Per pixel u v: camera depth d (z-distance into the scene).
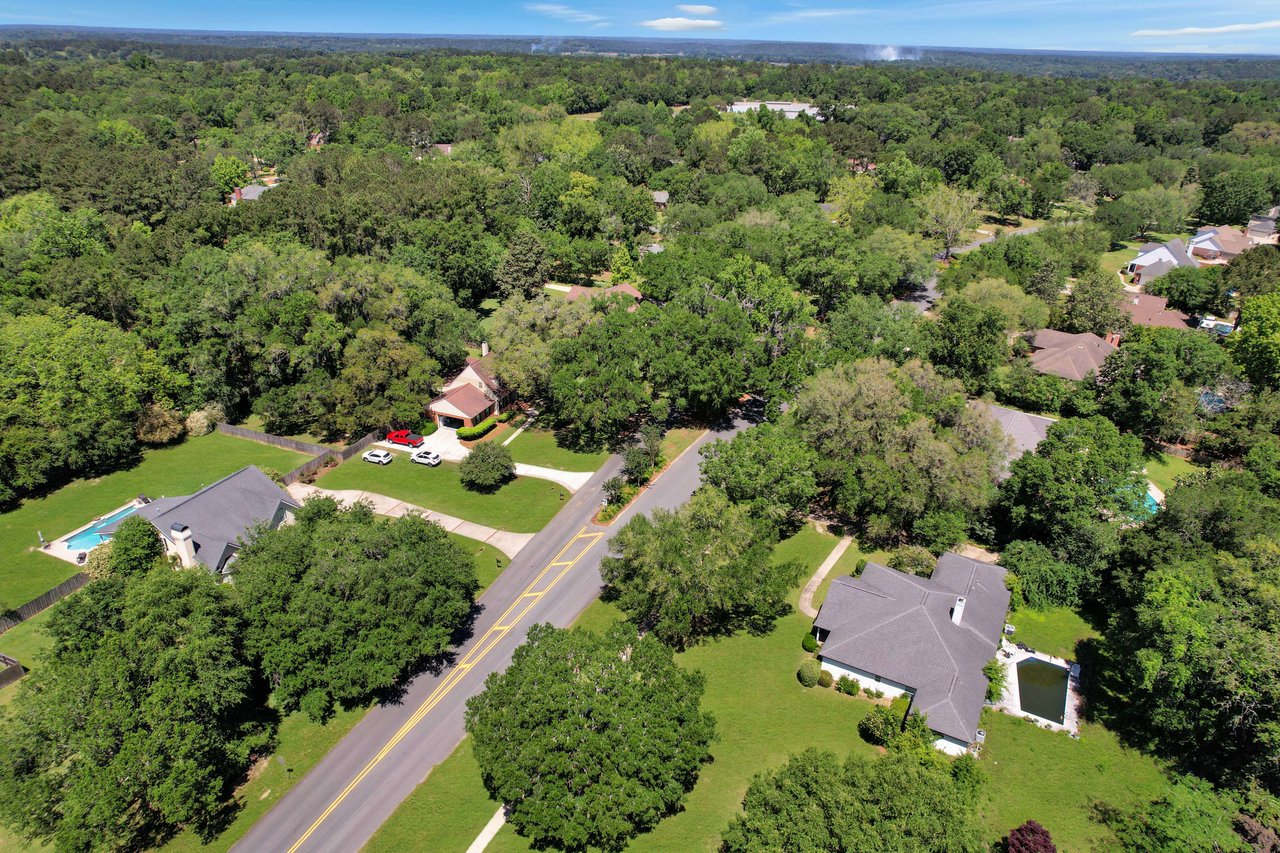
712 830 39.66
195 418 82.75
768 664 51.78
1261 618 44.41
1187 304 109.44
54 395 71.00
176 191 144.25
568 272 131.75
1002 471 64.75
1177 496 54.28
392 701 49.06
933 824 31.44
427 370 83.75
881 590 52.66
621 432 83.81
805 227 115.88
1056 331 98.12
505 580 60.38
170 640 41.38
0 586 58.28
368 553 49.16
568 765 37.50
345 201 114.31
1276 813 37.50
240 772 44.19
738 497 61.44
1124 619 50.22
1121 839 39.09
